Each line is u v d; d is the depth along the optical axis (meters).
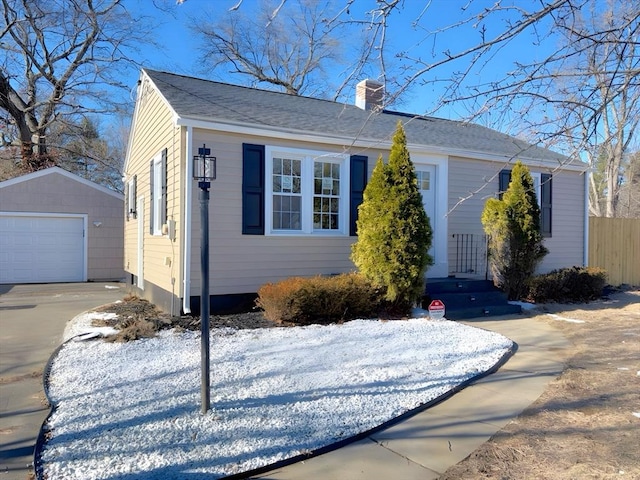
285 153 8.94
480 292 9.71
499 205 10.22
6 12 19.56
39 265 15.88
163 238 9.20
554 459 3.40
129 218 13.79
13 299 12.12
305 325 7.48
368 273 8.29
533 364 5.94
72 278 16.31
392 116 13.11
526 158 11.84
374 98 13.33
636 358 6.23
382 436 3.81
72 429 3.70
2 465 3.36
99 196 16.64
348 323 7.60
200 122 7.91
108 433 3.63
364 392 4.62
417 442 3.71
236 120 8.27
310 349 6.07
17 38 20.42
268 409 4.12
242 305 8.48
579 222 13.31
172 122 8.52
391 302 8.34
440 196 10.88
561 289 10.98
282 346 6.19
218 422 3.84
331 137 9.18
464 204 11.23
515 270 10.16
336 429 3.80
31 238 15.77
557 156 12.77
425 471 3.24
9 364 6.06
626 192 20.97
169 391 4.53
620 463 3.31
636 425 3.98
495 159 11.40
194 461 3.24
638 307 10.43
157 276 9.77
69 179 16.22
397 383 4.90
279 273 8.85
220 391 4.53
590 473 3.17
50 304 11.24
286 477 3.15
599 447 3.58
